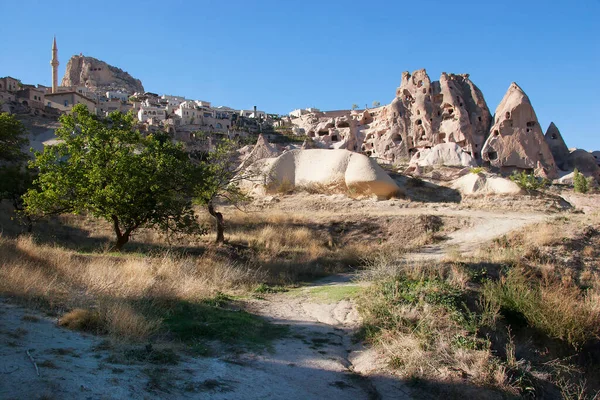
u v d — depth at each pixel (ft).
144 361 16.99
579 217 66.39
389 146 245.65
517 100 217.15
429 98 240.53
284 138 294.25
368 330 23.25
